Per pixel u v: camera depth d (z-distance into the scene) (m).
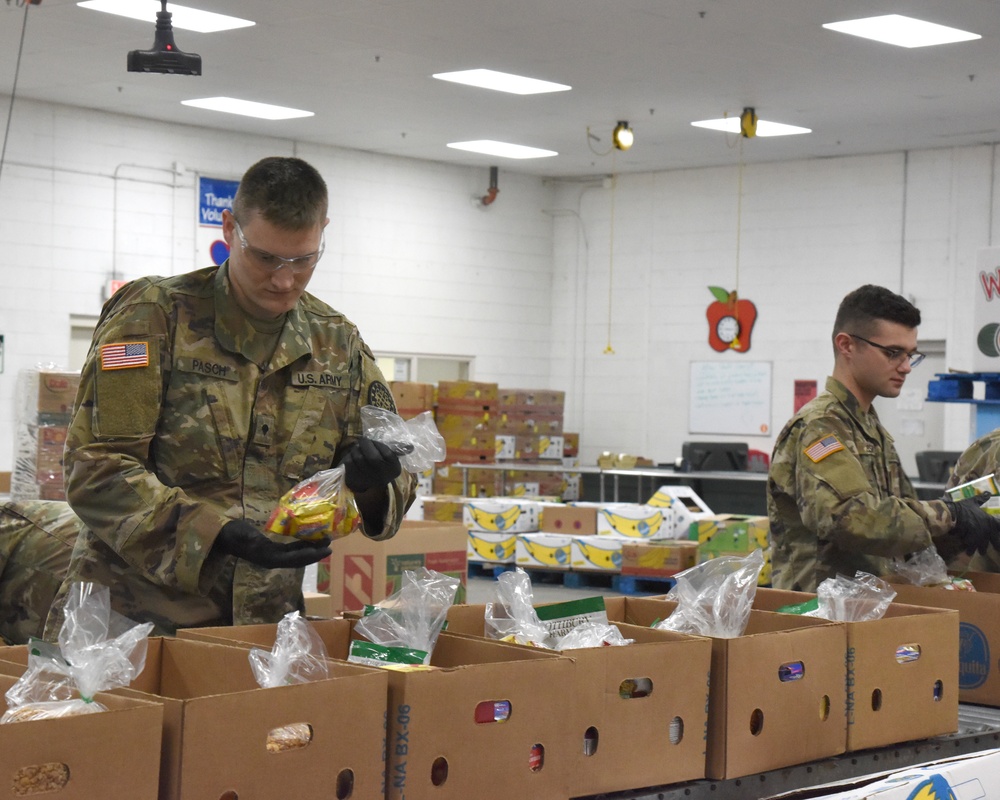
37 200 10.29
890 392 2.87
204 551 1.83
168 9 7.81
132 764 1.25
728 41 8.43
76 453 1.92
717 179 13.13
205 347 2.02
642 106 10.45
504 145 12.25
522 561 9.07
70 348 10.54
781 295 12.70
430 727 1.49
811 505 2.64
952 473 3.42
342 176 12.37
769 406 12.77
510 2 7.65
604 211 13.90
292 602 2.13
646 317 13.62
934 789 1.68
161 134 11.03
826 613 2.23
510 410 12.01
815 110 10.41
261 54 8.92
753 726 1.90
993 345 5.14
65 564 2.90
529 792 1.60
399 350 12.87
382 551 4.48
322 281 12.30
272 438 2.06
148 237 10.94
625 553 8.55
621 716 1.72
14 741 1.16
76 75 9.47
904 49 8.52
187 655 1.66
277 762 1.36
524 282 13.92
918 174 11.85
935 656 2.20
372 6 7.79
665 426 13.50
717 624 2.06
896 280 11.96
